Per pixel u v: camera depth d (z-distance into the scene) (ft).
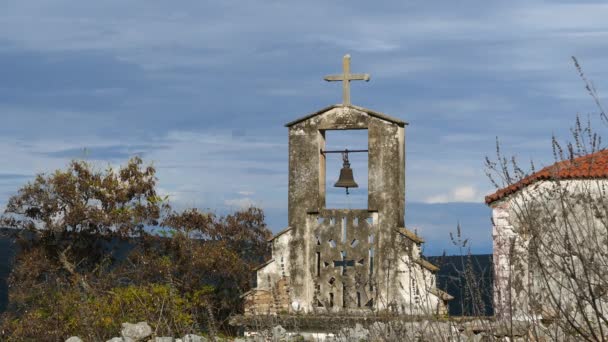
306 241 51.70
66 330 55.42
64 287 71.05
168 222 79.41
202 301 67.41
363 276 48.37
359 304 49.70
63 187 76.69
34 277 74.08
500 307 22.08
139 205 79.20
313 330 43.47
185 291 72.74
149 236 78.02
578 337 20.35
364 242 50.37
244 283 74.79
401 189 50.57
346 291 49.98
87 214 76.38
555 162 24.72
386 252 49.60
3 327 61.21
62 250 77.05
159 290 58.70
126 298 57.52
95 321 50.34
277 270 51.93
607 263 22.30
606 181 32.24
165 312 53.72
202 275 74.64
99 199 78.64
